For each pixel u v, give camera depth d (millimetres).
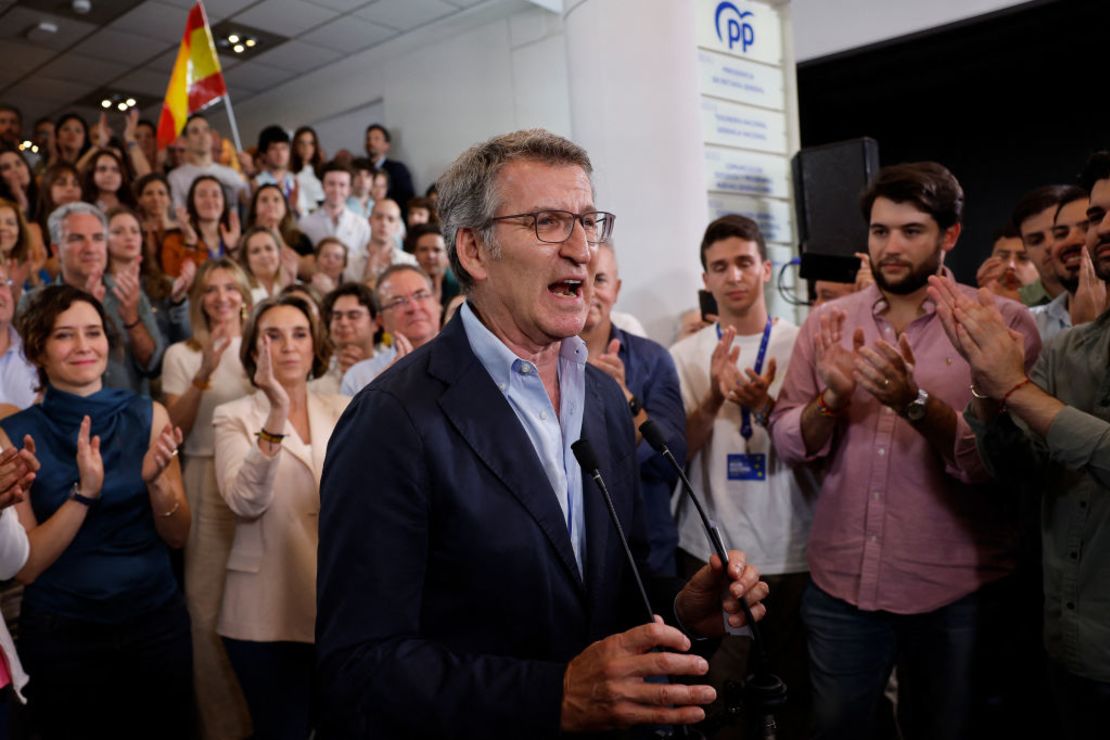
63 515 1739
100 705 1877
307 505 1953
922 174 1765
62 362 1882
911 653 1831
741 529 2168
